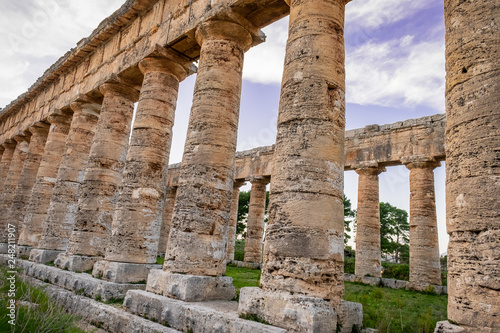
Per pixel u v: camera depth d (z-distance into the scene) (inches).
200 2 446.6
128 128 569.9
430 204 686.5
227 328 245.0
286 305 234.7
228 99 393.1
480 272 185.3
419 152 701.3
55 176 703.7
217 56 404.5
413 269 668.1
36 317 239.1
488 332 175.2
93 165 529.0
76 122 641.0
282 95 304.8
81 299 362.0
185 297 300.0
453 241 204.5
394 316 346.0
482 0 223.1
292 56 308.5
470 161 201.9
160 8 518.6
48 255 553.0
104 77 593.0
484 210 190.5
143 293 322.0
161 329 270.7
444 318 368.2
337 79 299.7
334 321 233.3
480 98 206.2
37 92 856.9
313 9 315.0
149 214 434.3
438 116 692.7
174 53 490.0
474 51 216.2
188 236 341.1
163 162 465.7
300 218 258.1
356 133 810.2
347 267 968.9
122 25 592.4
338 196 272.7
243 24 411.8
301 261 248.7
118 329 301.3
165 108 482.3
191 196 354.9
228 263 993.5
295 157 274.7
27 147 893.2
